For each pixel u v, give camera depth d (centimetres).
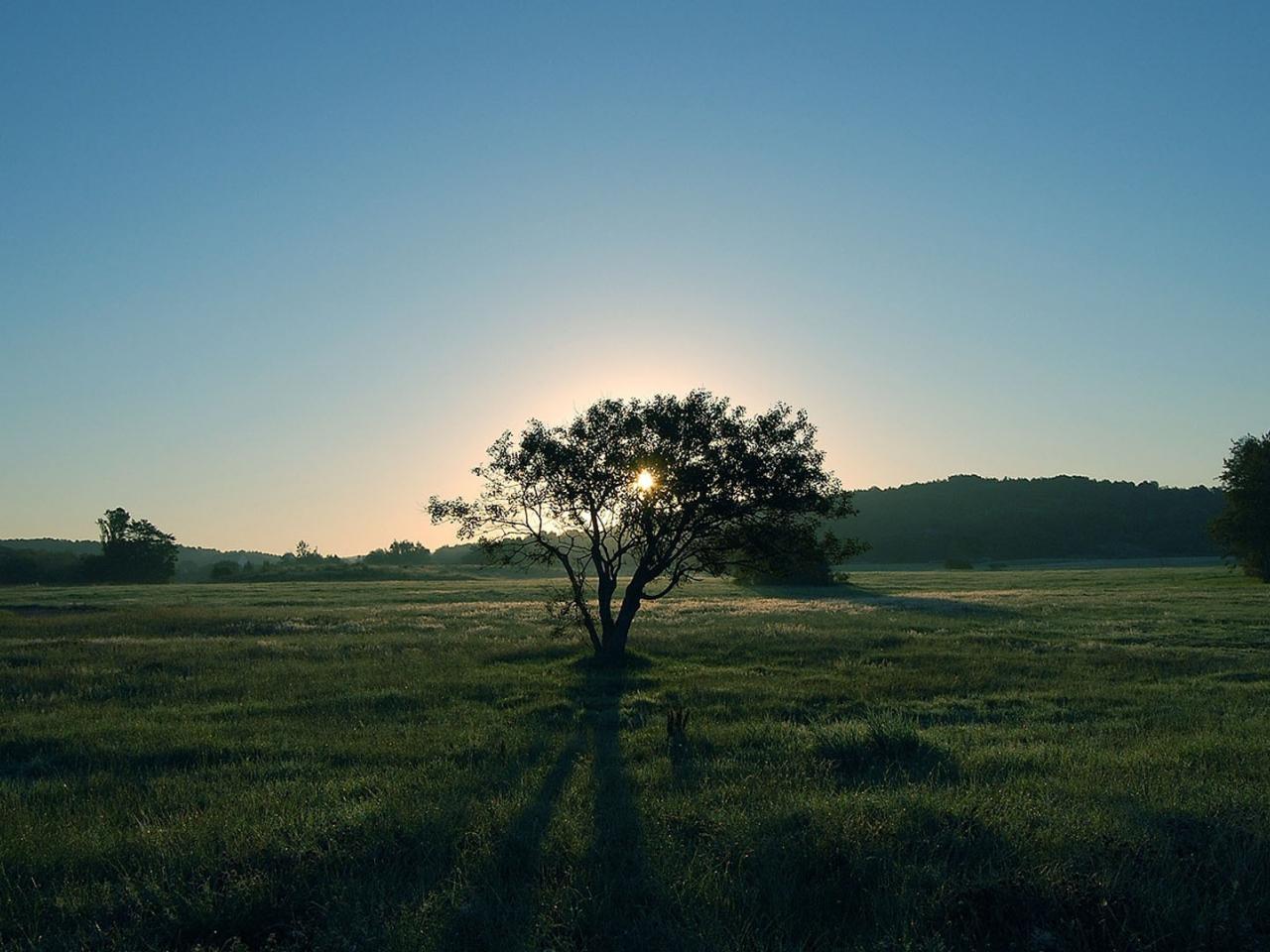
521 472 2630
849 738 1239
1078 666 2388
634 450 2564
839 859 757
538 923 649
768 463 2553
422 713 1747
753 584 8025
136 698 1984
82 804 1034
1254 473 7688
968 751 1236
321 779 1140
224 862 763
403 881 735
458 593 7206
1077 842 775
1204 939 645
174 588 8762
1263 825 809
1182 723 1517
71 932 661
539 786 1046
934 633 3425
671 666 2522
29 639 3488
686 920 649
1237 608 4609
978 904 683
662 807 919
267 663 2578
